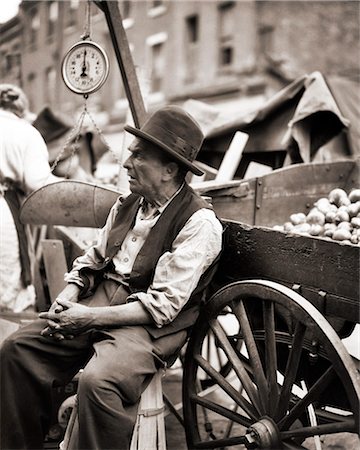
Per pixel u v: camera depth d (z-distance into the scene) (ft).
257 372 8.84
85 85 12.47
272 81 50.37
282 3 49.73
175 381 14.56
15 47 71.31
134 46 65.00
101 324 8.81
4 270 13.71
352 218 10.55
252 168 17.93
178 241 9.09
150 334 8.94
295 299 8.25
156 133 9.24
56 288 13.30
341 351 7.75
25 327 9.51
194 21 59.72
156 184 9.27
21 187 13.82
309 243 8.71
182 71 60.23
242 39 52.21
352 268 8.14
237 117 16.51
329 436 12.12
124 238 9.66
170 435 12.03
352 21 48.49
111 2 13.58
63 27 66.59
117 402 8.33
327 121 15.87
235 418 9.18
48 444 10.97
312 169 13.67
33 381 9.21
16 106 14.61
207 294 10.44
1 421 9.17
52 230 16.12
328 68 48.55
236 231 9.81
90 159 20.67
